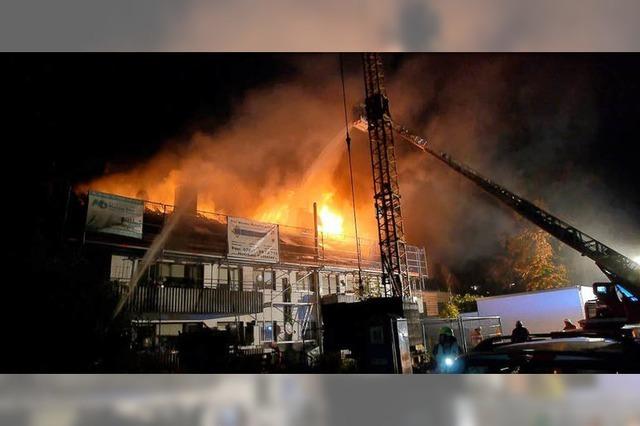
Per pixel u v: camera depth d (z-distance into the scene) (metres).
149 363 12.64
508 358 3.76
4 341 10.12
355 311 15.33
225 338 15.25
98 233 15.16
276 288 20.42
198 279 17.97
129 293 14.59
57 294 11.01
